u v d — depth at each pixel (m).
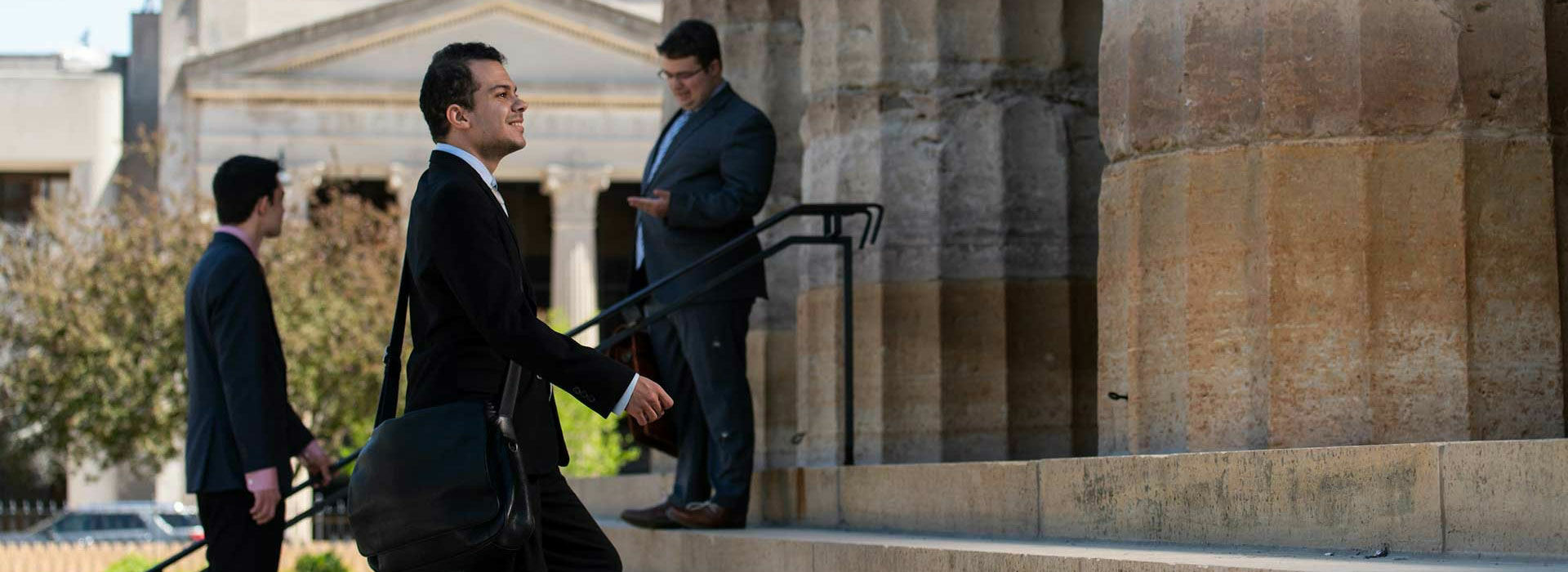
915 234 8.52
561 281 49.19
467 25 49.31
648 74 49.91
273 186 7.69
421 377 4.85
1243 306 5.78
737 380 7.70
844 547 6.11
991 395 8.41
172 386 35.81
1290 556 4.73
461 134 4.91
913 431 8.45
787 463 10.02
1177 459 5.36
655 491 9.87
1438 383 5.59
